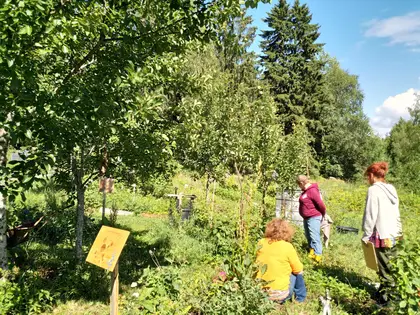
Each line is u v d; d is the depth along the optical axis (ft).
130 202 47.98
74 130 13.06
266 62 135.44
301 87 132.36
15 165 12.64
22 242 21.47
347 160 147.74
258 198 52.90
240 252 17.37
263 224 27.81
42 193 38.34
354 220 47.88
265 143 30.48
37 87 12.07
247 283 13.05
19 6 10.39
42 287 16.63
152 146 18.42
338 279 19.98
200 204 44.93
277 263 15.05
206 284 15.10
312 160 111.24
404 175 104.06
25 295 14.49
